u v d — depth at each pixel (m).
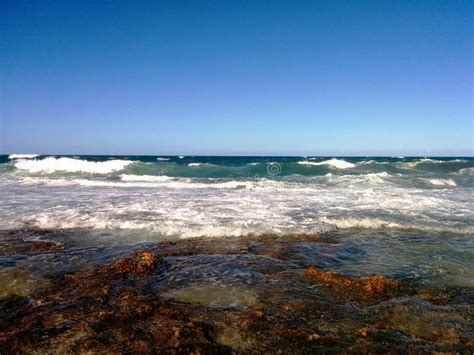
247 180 22.25
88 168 26.53
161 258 7.37
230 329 4.54
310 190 17.78
